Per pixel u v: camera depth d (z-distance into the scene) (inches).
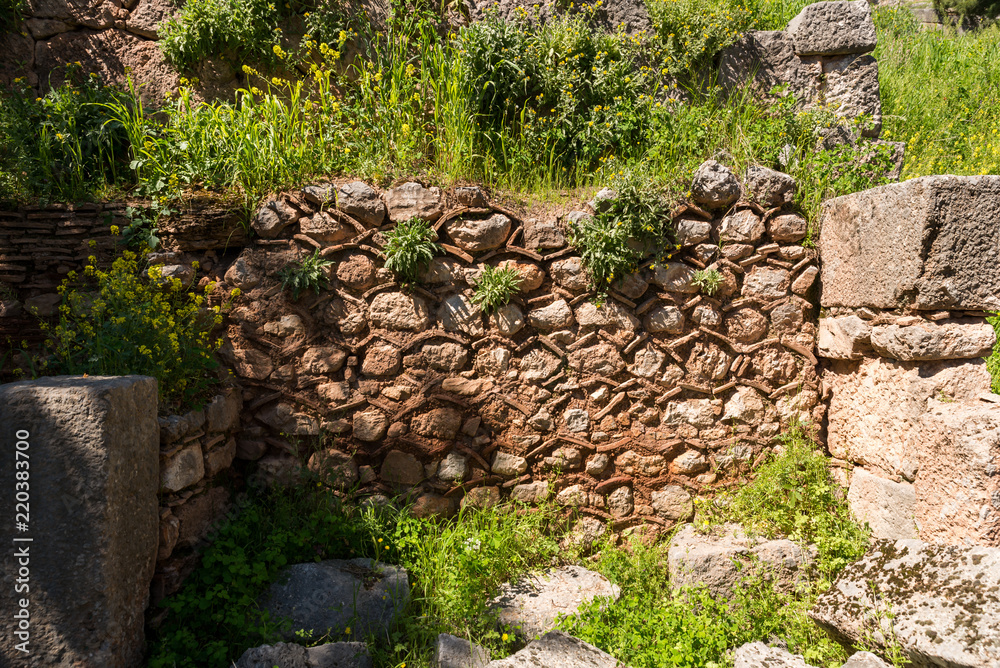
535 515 151.7
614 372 155.3
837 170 168.6
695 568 139.4
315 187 148.2
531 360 153.6
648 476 156.9
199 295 146.1
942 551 113.8
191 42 175.5
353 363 150.2
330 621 122.6
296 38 188.2
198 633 116.9
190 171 152.0
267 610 121.4
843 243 151.2
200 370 135.3
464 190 150.4
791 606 135.4
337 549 140.8
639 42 190.2
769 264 160.2
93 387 96.7
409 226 148.6
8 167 148.5
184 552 123.6
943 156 241.4
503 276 149.2
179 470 119.0
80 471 95.9
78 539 95.9
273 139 153.9
